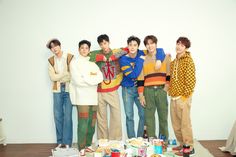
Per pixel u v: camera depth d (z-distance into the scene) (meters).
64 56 3.37
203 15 3.66
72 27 3.66
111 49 3.42
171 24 3.66
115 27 3.65
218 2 3.65
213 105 3.79
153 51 3.18
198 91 3.77
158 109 3.31
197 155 3.13
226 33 3.70
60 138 3.55
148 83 3.23
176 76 3.02
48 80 3.73
